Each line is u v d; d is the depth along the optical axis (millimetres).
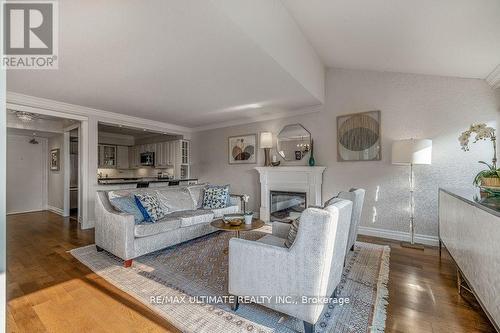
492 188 1960
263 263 1703
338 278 1920
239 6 1963
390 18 2461
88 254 3061
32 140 6207
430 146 3098
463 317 1814
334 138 4293
